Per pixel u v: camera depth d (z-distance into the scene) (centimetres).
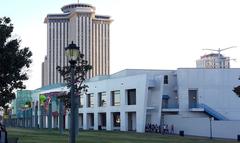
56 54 17050
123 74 9856
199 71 8919
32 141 4403
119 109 9088
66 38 17050
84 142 4375
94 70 16462
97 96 9844
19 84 2342
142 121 8388
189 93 8919
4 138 2941
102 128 9762
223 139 6450
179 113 8819
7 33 2194
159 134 7506
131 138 5678
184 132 7838
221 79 8931
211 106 8856
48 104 10650
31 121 13025
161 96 8525
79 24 16362
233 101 8906
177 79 9062
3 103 2352
